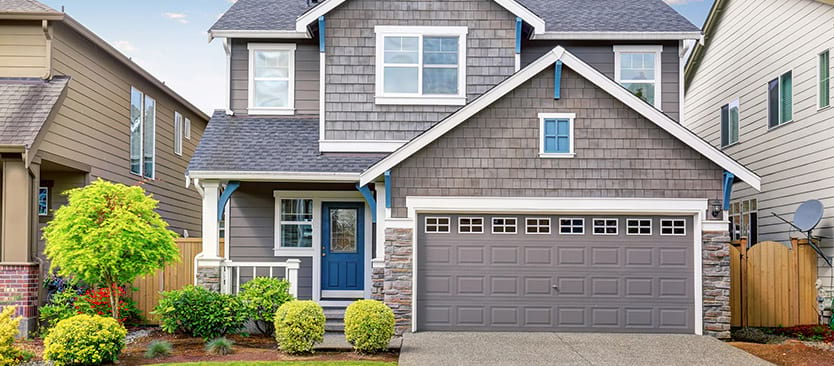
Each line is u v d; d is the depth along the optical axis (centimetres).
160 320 1391
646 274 1338
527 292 1339
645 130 1326
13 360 1047
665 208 1317
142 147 1958
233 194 1600
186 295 1306
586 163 1324
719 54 2120
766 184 1792
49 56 1448
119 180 1786
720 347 1188
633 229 1343
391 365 1056
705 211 1320
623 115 1328
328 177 1417
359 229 1612
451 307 1338
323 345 1203
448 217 1345
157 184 2075
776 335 1395
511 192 1323
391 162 1307
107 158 1711
